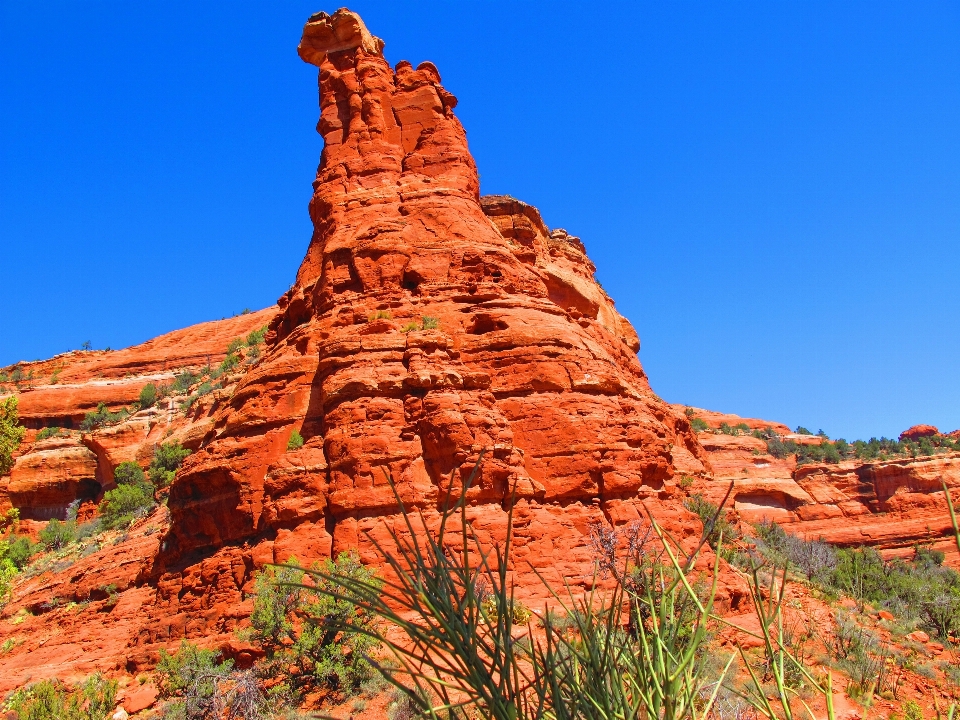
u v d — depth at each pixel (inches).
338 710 691.4
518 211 2003.0
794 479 3110.2
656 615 158.9
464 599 138.9
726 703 347.6
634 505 1045.2
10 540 2282.2
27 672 1002.1
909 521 2883.9
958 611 1108.5
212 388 2485.2
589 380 1139.9
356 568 828.0
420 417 1042.7
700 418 3946.9
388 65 1631.4
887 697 724.0
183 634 1003.9
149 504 2145.7
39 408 3277.6
